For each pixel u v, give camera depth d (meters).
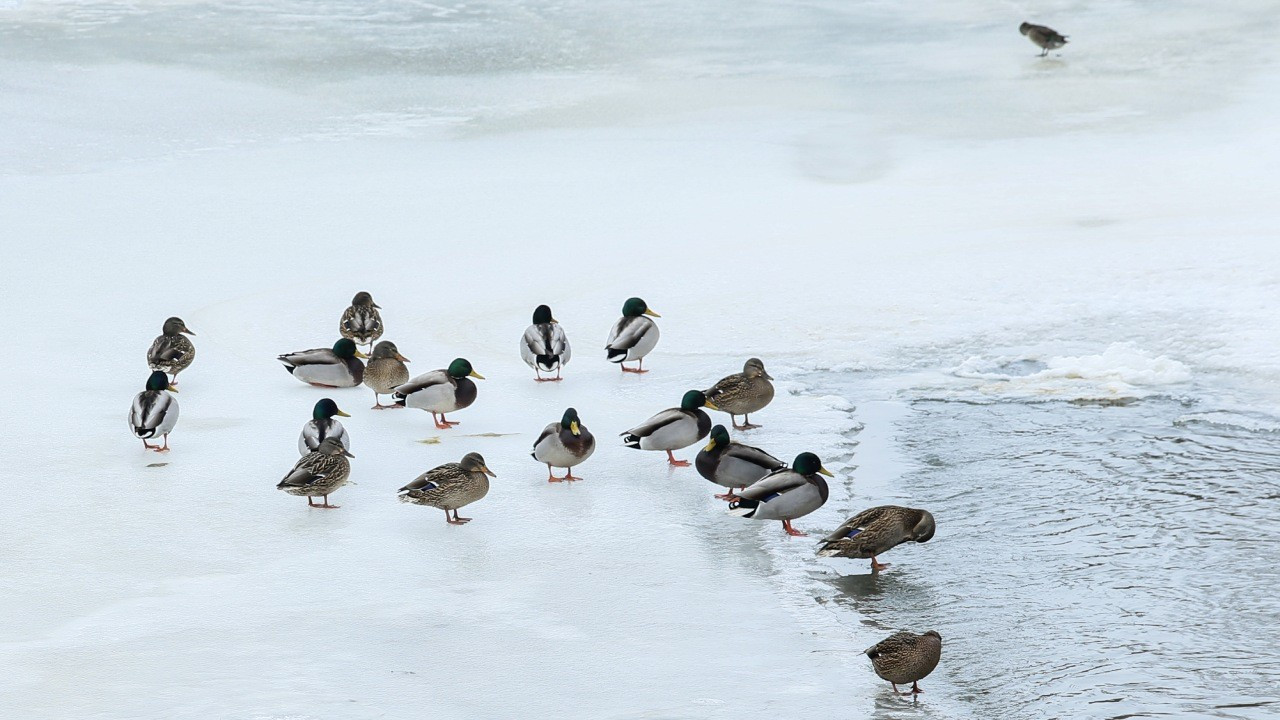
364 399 14.98
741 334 17.23
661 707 7.96
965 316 17.62
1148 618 9.21
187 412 14.29
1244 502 11.40
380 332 16.19
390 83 35.88
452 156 28.88
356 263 21.22
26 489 11.86
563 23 43.12
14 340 17.09
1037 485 11.95
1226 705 7.94
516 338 17.28
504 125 31.73
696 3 45.91
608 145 29.64
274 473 12.37
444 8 45.44
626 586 9.84
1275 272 18.50
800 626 9.16
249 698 8.03
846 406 14.27
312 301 19.12
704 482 12.20
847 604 9.55
